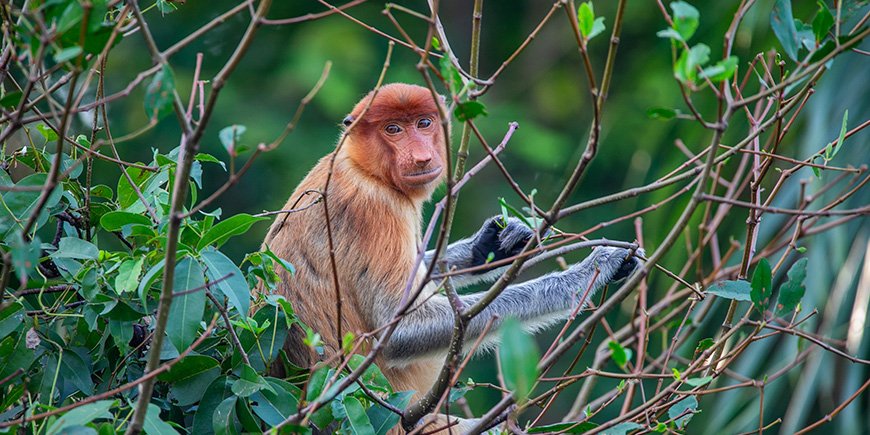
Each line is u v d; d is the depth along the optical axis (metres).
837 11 6.45
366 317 10.45
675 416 7.47
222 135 5.53
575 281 10.19
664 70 21.03
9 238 7.47
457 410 16.00
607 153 21.61
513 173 23.34
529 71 25.42
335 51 22.56
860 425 11.64
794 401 10.39
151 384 5.82
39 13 5.70
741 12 6.17
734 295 7.49
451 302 7.08
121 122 21.12
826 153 7.42
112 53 20.84
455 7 25.66
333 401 7.39
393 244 10.55
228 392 7.59
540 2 25.80
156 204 8.19
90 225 8.48
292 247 10.34
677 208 12.05
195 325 6.88
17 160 8.47
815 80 6.92
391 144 10.67
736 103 5.81
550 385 18.34
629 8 23.88
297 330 9.87
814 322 10.18
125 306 7.44
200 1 22.44
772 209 6.20
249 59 22.88
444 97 10.96
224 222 7.23
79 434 6.23
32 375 7.57
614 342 5.82
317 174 10.81
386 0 24.41
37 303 8.37
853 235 10.38
